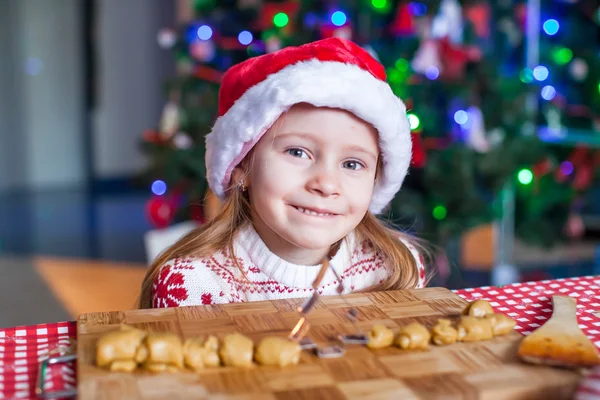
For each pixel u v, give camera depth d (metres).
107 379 0.53
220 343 0.57
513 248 3.06
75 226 3.94
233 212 0.94
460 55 2.35
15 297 2.55
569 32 3.18
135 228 3.85
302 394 0.51
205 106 2.48
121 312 0.68
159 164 2.54
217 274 0.92
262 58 0.86
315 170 0.78
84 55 5.36
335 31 2.21
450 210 2.28
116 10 5.36
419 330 0.60
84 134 5.47
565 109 3.13
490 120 2.43
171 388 0.52
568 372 0.55
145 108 5.54
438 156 2.26
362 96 0.78
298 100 0.77
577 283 0.86
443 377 0.54
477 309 0.68
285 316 0.68
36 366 0.61
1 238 3.63
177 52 2.74
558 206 2.83
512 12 2.75
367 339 0.61
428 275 1.15
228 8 2.71
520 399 0.52
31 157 5.35
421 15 2.32
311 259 0.92
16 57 5.18
